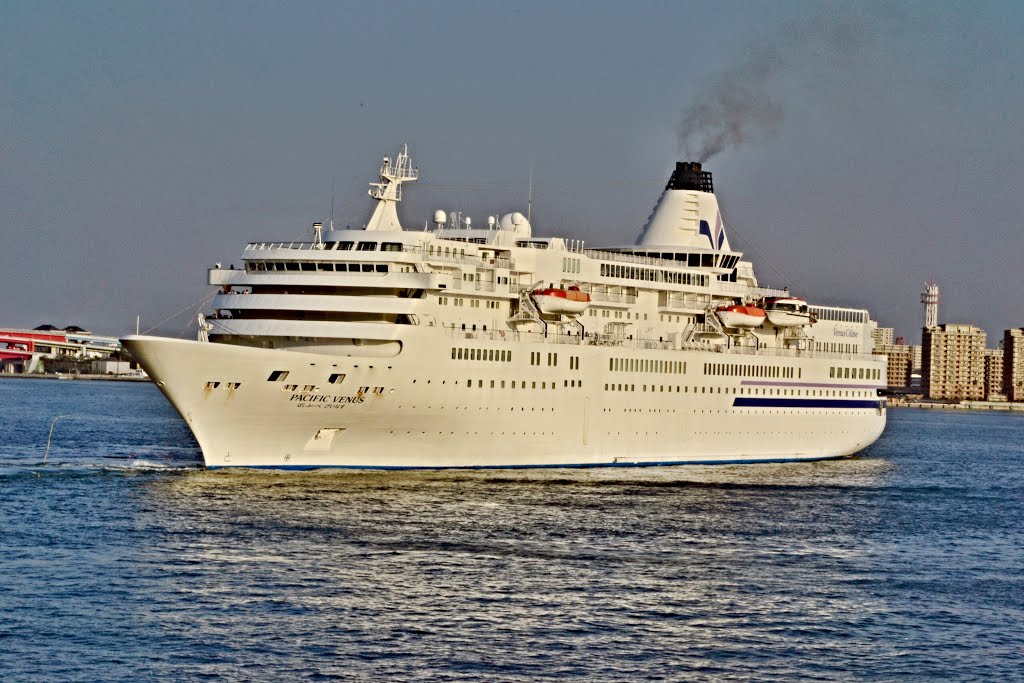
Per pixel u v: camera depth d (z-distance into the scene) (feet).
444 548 429.38
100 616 343.87
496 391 595.47
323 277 559.79
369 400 552.00
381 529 453.58
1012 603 391.45
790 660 332.60
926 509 577.02
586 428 641.40
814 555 449.89
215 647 324.19
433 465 589.32
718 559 435.12
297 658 319.06
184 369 514.68
